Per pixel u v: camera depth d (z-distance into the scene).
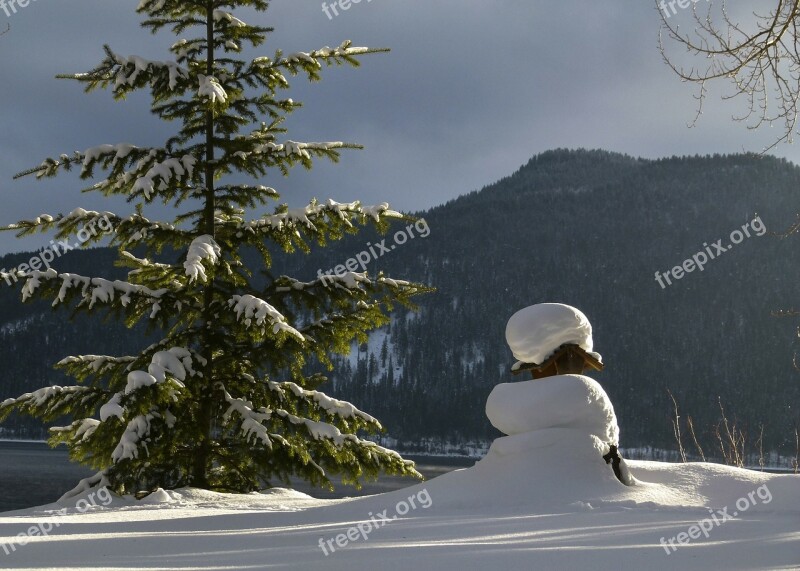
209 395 13.46
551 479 8.30
